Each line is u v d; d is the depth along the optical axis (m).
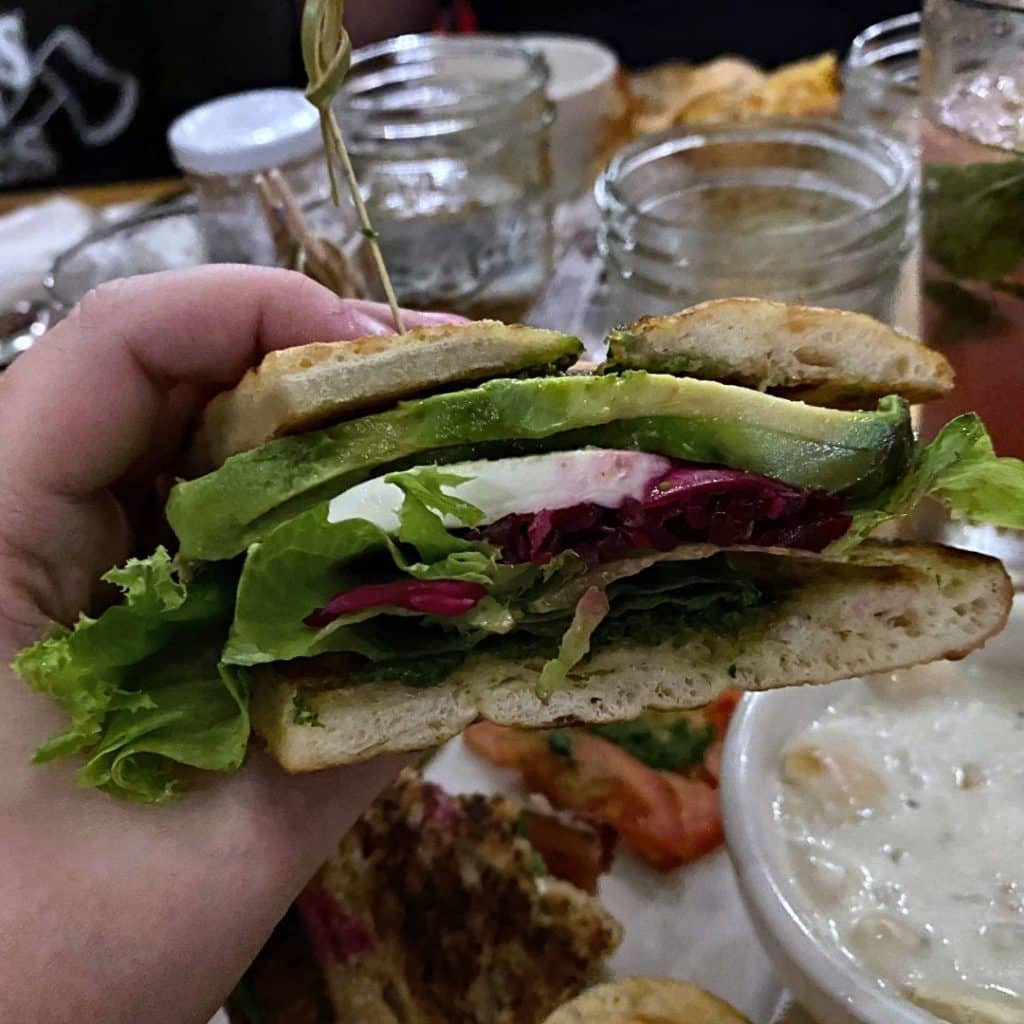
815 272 0.30
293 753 0.17
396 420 0.18
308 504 0.17
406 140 0.36
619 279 0.31
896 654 0.18
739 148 0.35
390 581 0.18
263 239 0.36
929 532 0.27
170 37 0.58
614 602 0.18
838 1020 0.17
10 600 0.19
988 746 0.21
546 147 0.39
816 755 0.21
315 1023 0.21
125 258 0.36
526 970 0.21
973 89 0.25
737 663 0.18
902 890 0.19
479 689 0.18
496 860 0.23
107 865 0.17
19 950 0.16
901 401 0.18
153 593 0.17
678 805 0.23
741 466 0.18
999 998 0.18
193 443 0.22
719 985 0.21
